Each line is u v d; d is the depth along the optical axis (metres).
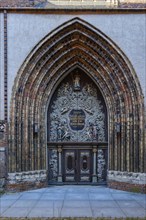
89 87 13.40
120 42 12.20
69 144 13.38
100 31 12.21
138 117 12.14
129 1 12.12
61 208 10.02
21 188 12.23
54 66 12.98
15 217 9.08
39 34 12.23
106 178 13.28
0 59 12.12
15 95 12.10
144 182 11.93
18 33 12.20
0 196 11.59
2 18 12.13
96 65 12.94
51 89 13.16
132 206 10.23
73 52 12.96
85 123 13.45
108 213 9.45
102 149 13.33
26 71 12.36
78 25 12.33
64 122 13.45
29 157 12.58
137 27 12.19
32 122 12.66
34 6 12.10
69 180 13.38
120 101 12.56
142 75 12.11
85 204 10.50
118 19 12.23
